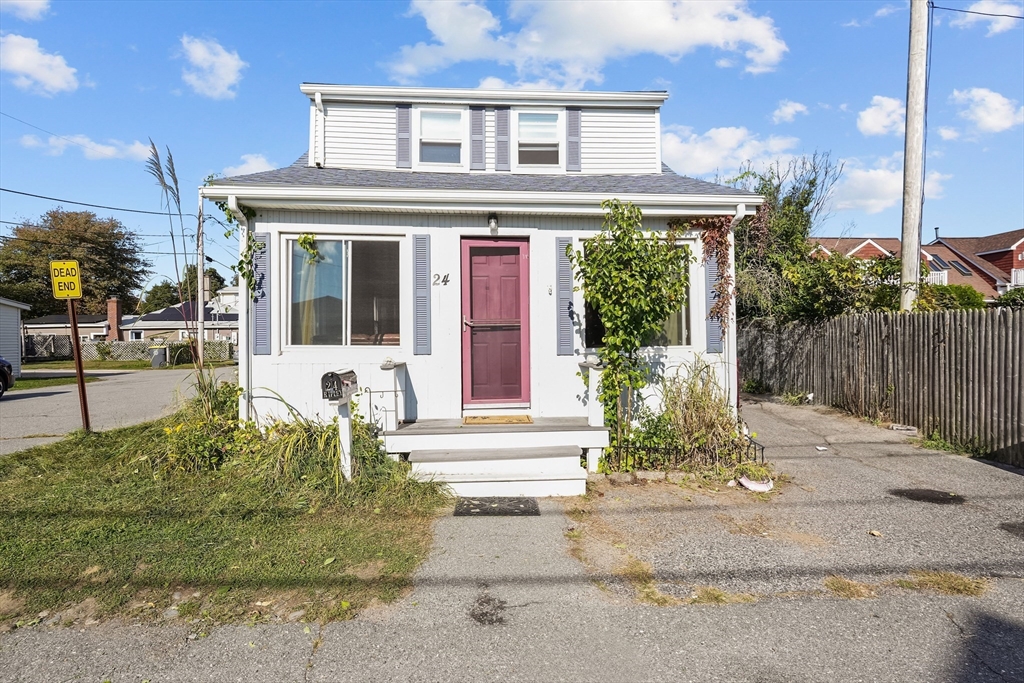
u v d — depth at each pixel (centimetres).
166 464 596
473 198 659
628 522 489
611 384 618
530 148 899
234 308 4162
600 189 706
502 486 558
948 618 337
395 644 314
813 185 1562
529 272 705
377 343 691
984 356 689
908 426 821
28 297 4253
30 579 381
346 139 876
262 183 643
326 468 555
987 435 684
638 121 913
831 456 702
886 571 396
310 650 309
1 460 667
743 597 364
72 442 752
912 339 817
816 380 1075
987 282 3456
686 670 291
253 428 653
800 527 475
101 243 4559
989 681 279
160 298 5319
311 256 681
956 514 499
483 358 709
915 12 893
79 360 798
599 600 361
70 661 301
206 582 379
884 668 290
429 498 530
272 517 485
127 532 454
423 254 693
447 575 393
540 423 654
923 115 893
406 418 686
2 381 1423
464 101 884
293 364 675
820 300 1064
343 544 437
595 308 657
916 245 895
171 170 755
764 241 1298
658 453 625
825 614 343
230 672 291
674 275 661
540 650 309
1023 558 413
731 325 705
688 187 737
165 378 2033
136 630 329
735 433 638
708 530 470
